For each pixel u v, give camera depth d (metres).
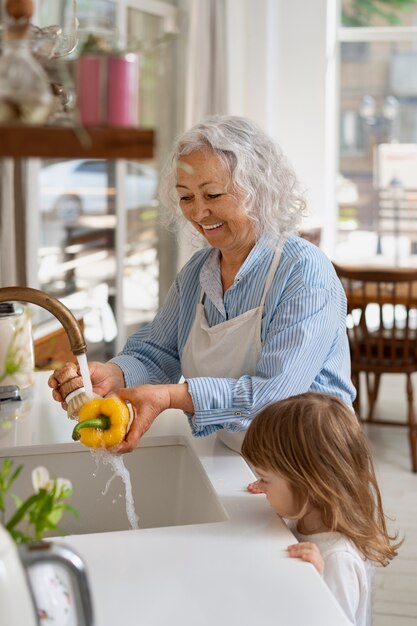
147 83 5.08
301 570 1.16
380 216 7.60
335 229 7.69
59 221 4.54
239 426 1.63
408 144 7.52
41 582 0.89
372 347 4.47
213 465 1.61
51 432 1.78
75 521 1.75
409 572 3.15
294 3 7.08
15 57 0.96
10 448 1.69
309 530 1.44
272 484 1.42
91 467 1.74
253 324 1.74
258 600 1.07
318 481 1.38
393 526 3.54
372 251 7.65
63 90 1.14
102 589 1.10
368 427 4.88
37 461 1.71
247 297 1.75
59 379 1.60
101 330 5.08
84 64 1.02
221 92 6.02
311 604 1.06
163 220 1.94
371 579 1.53
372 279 4.20
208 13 5.79
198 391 1.60
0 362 1.94
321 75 7.12
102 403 1.47
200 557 1.20
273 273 1.72
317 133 7.18
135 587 1.11
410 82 7.46
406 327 4.22
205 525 1.31
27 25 0.97
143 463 1.75
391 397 5.51
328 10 7.11
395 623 2.79
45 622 0.88
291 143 7.23
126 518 1.76
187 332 1.90
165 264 5.74
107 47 1.07
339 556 1.37
